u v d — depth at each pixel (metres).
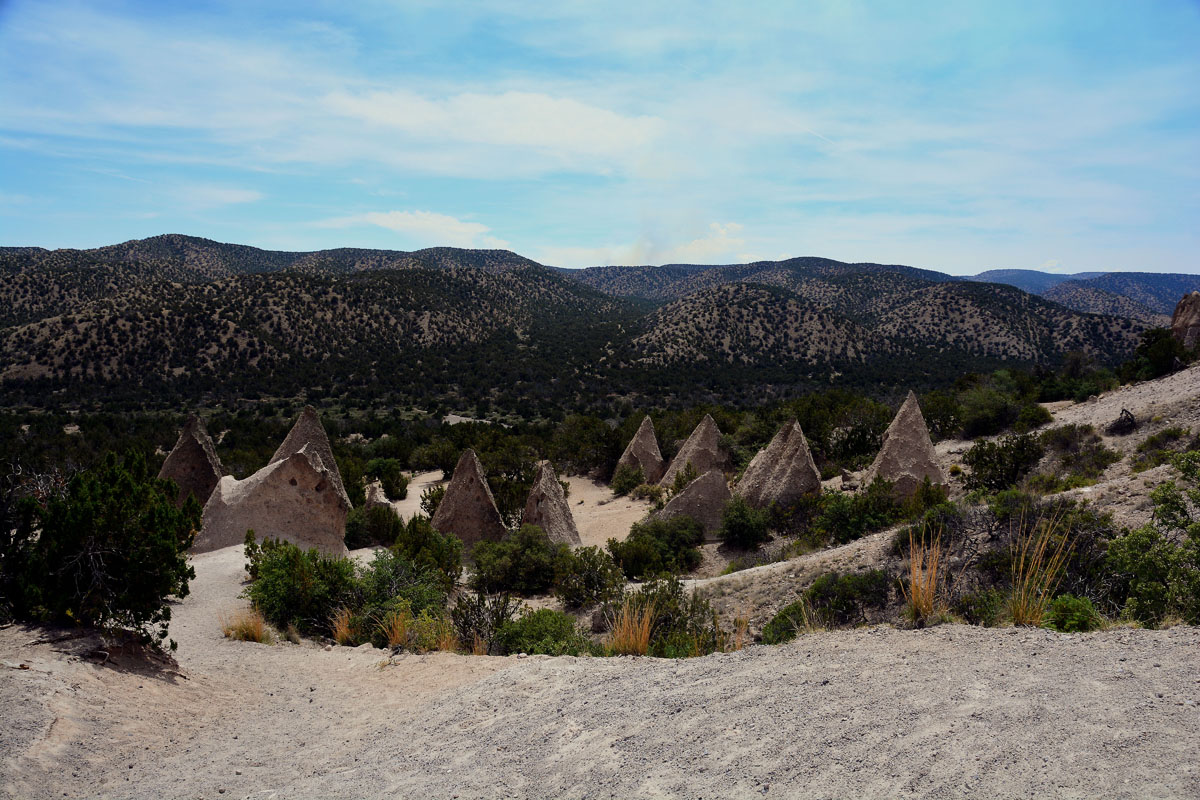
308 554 14.81
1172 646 5.80
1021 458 26.95
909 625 7.79
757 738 5.05
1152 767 3.84
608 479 43.03
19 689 6.73
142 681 8.19
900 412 27.98
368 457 49.06
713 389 101.31
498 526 23.59
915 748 4.49
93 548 8.66
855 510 22.38
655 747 5.22
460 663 9.65
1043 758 4.13
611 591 16.19
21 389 76.75
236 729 7.43
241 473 40.88
